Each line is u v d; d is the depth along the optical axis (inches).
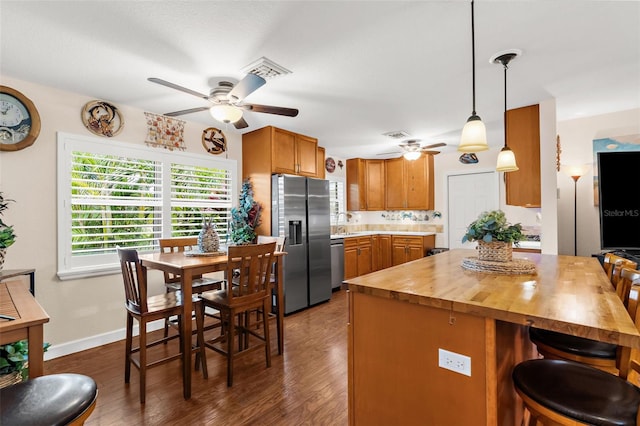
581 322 37.8
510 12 67.9
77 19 69.1
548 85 106.3
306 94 113.0
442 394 49.3
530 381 44.2
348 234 222.1
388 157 237.8
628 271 56.4
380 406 55.9
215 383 87.6
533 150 123.8
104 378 90.6
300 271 155.9
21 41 77.7
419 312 51.7
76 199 111.7
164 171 135.3
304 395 81.5
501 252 72.6
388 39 78.0
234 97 94.1
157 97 115.3
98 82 102.0
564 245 148.6
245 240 145.2
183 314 81.8
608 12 67.9
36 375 48.4
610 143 138.3
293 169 163.3
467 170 215.6
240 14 67.9
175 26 72.1
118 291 120.5
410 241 218.5
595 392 41.2
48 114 105.5
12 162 98.7
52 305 105.5
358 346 58.7
